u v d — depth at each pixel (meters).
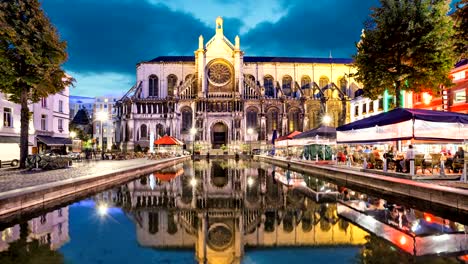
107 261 7.39
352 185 20.30
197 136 79.12
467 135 20.72
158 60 92.31
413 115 17.83
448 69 24.36
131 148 77.44
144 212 12.66
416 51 24.39
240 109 79.56
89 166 31.59
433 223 10.30
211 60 83.12
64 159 29.36
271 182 22.53
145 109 79.94
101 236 9.41
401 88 27.16
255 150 76.81
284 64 90.19
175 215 12.12
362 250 7.94
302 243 8.64
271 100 80.19
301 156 45.28
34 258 7.53
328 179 24.05
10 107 36.22
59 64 28.05
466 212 11.59
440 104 35.88
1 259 7.43
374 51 26.44
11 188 14.65
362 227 10.02
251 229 10.10
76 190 16.83
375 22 27.30
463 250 7.74
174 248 8.36
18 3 25.22
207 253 7.98
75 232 9.78
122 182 23.09
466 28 20.48
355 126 23.56
